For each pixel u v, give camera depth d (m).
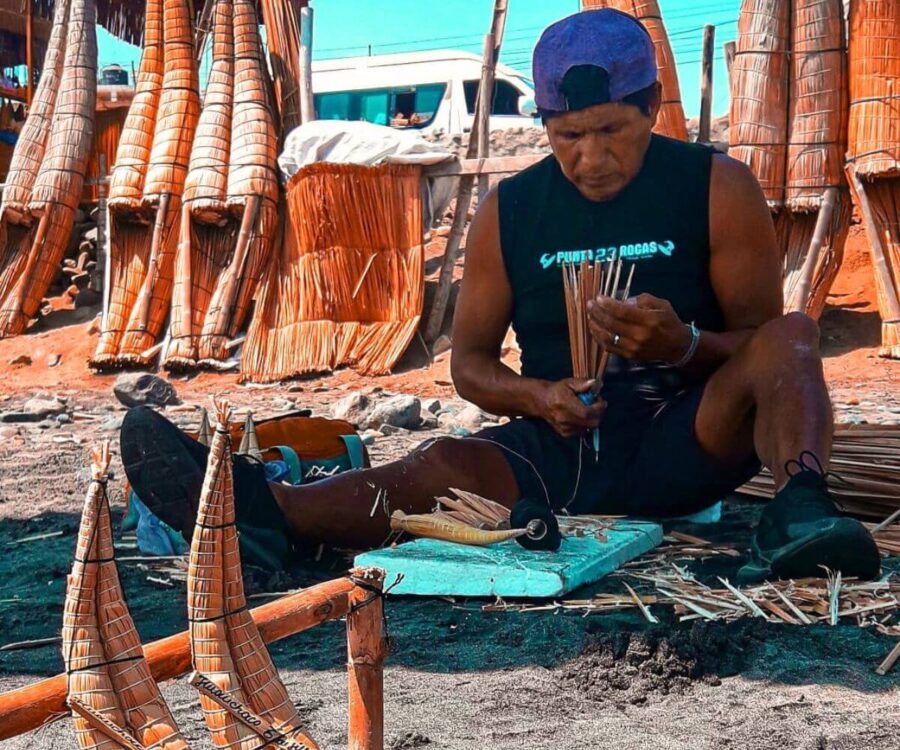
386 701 2.86
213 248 12.62
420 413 8.72
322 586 2.04
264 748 1.70
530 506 3.83
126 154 13.13
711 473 4.05
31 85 16.41
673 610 3.43
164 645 1.88
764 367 3.75
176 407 10.27
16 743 2.66
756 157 10.59
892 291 10.24
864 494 4.53
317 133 11.98
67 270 14.50
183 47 13.21
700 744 2.56
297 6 13.30
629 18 3.96
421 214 11.71
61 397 11.29
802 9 10.48
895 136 10.09
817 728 2.64
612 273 4.14
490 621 3.45
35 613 3.75
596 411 4.00
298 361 11.60
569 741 2.60
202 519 1.83
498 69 18.11
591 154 3.97
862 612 3.33
